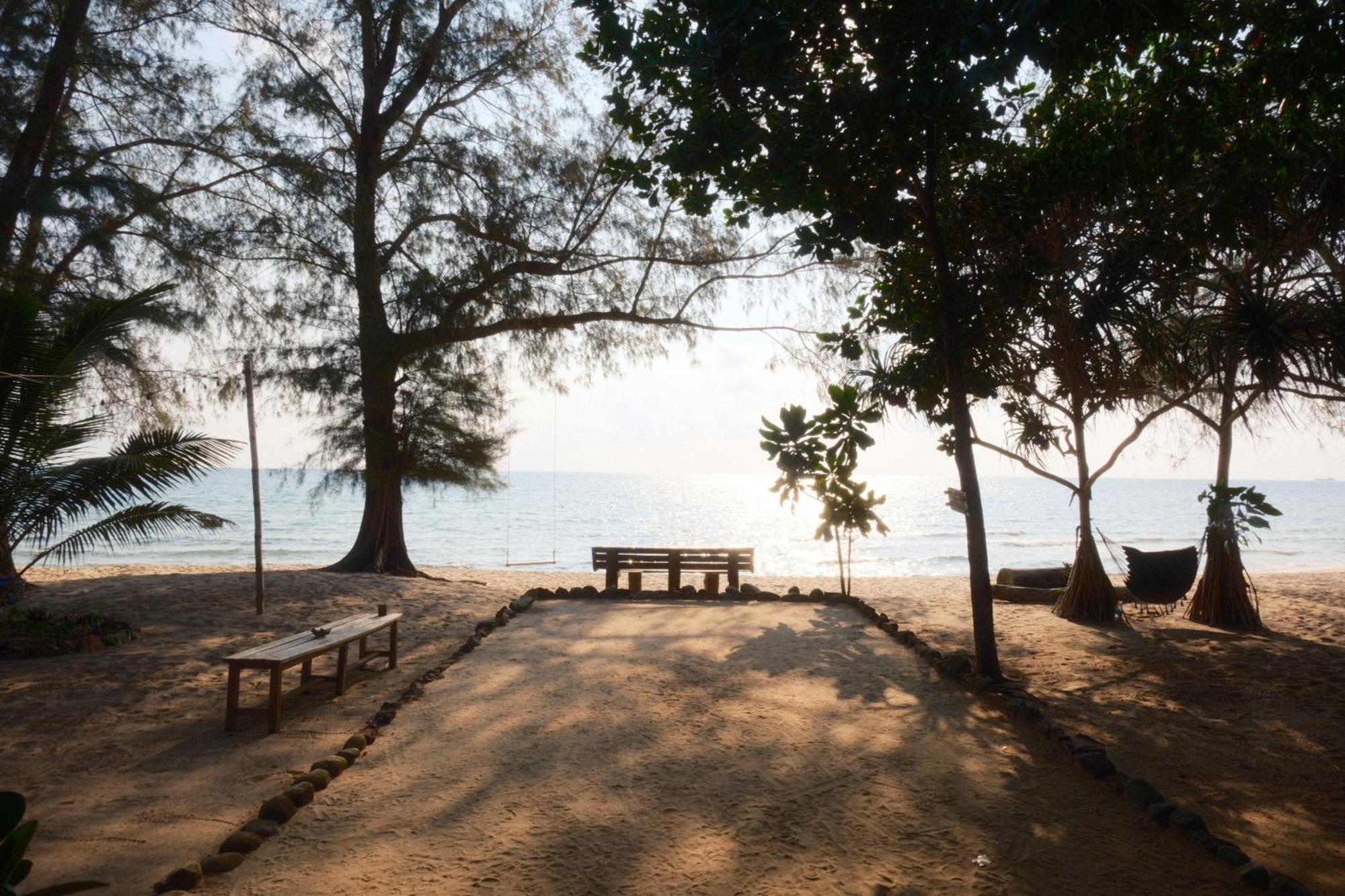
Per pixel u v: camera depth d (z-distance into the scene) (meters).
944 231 7.37
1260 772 4.81
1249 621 9.61
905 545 39.38
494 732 5.43
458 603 11.58
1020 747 5.16
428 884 3.36
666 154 6.11
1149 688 6.78
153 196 12.12
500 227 14.68
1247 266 5.83
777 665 7.43
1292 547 37.75
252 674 7.29
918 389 7.74
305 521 52.38
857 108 5.88
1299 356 4.98
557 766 4.79
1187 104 5.89
